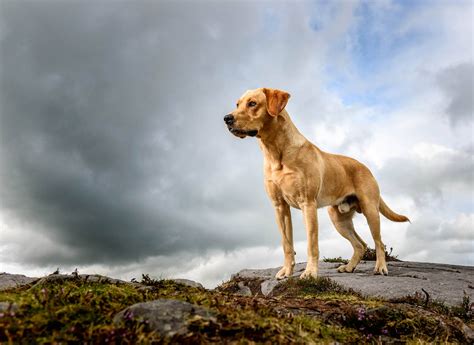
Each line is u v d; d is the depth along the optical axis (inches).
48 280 28.7
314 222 59.3
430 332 30.8
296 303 31.4
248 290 66.3
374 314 30.8
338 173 66.2
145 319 20.2
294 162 59.3
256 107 58.1
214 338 19.9
